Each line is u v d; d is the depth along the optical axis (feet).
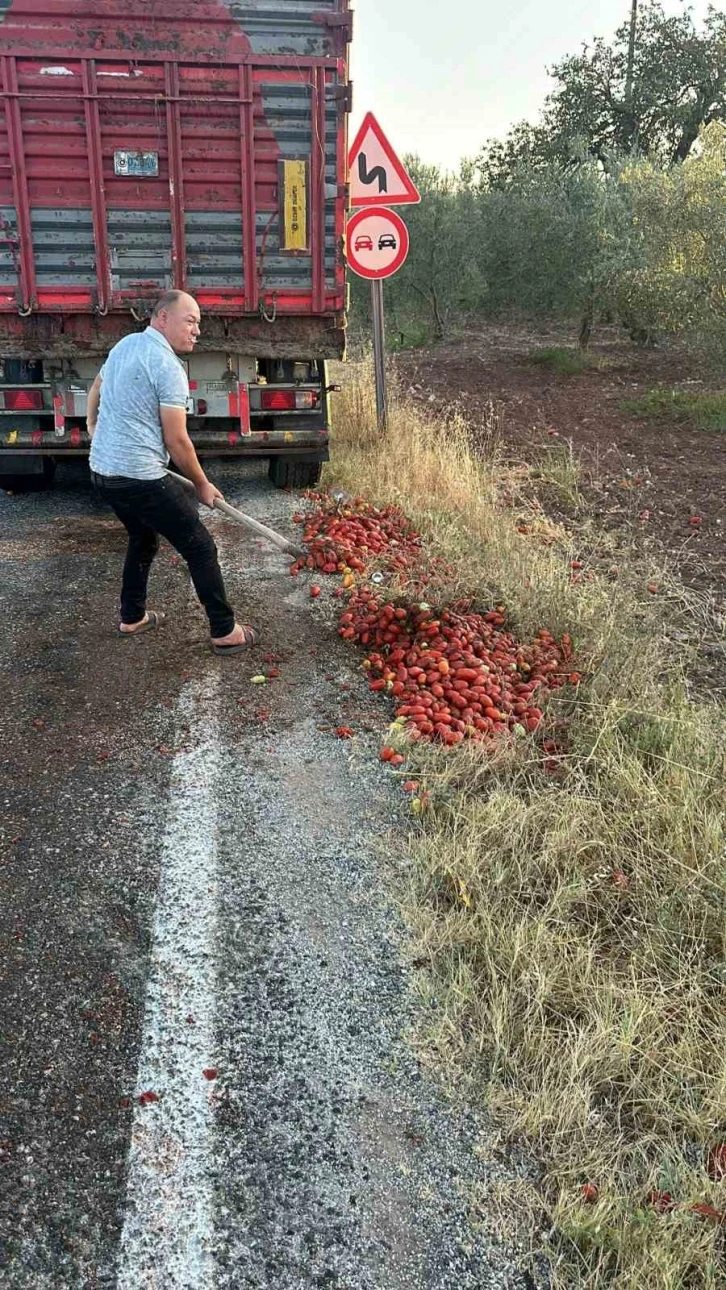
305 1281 6.72
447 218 62.13
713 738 13.06
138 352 14.25
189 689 14.82
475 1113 7.97
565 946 9.34
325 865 10.81
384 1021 8.79
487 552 19.52
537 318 64.90
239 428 23.53
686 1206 7.08
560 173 59.52
